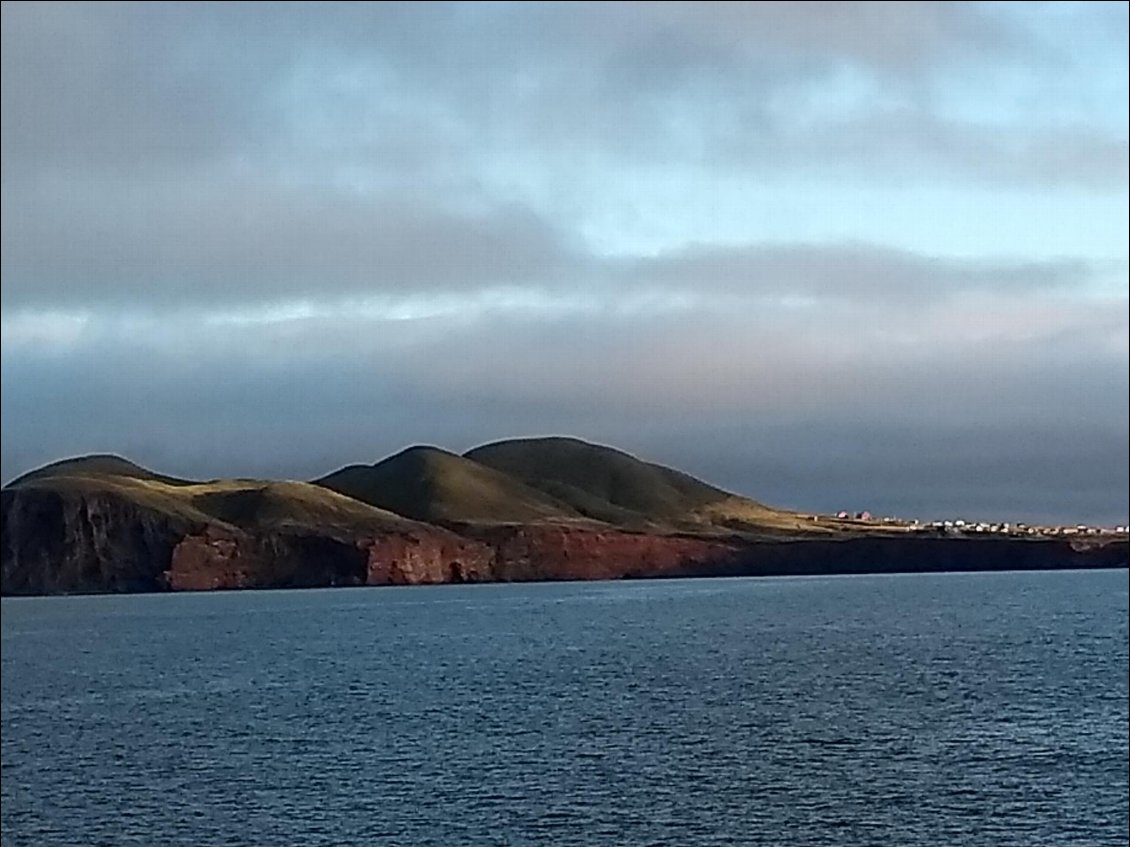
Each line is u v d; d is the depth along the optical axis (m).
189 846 43.75
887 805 47.34
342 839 44.06
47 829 46.50
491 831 44.56
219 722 70.88
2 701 83.81
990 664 94.06
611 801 48.50
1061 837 43.03
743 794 49.31
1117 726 63.41
